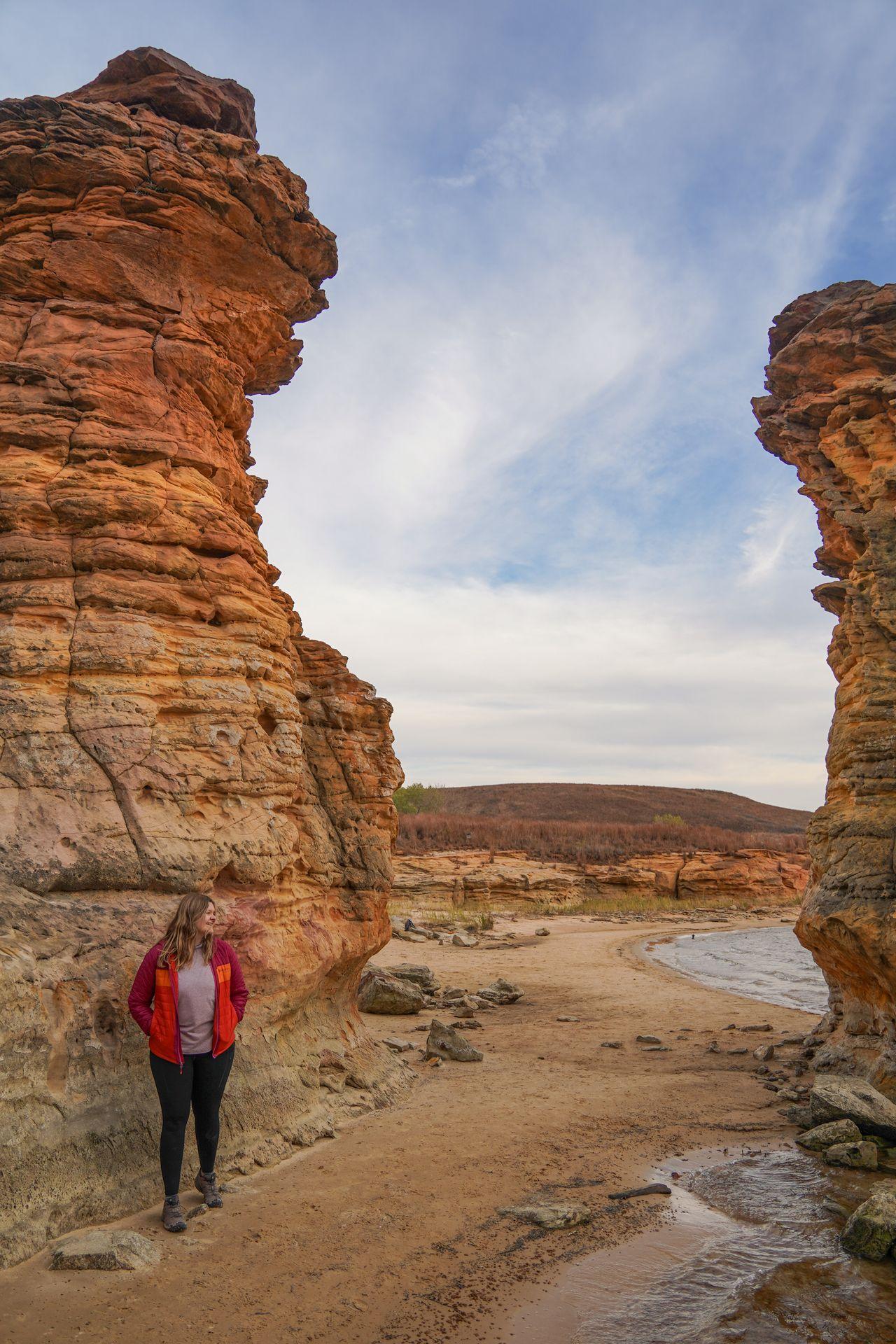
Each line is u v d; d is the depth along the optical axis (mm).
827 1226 5320
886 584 8750
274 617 7637
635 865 45594
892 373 9836
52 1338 3781
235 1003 5348
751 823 93625
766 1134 7055
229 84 8398
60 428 6633
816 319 10266
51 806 5680
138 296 7207
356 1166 5957
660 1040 11062
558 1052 10289
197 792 6328
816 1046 9531
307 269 8398
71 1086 5008
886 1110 6887
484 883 37031
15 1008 4684
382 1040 10141
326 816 8508
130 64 7961
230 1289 4266
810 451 10594
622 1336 4066
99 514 6469
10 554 6234
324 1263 4582
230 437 8273
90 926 5438
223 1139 5762
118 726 6051
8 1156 4527
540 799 94938
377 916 8539
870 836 8258
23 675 5945
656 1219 5367
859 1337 4090
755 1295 4465
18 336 6859
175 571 6703
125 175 7047
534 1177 5922
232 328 7895
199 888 6078
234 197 7516
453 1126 6969
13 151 6844
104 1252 4379
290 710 7516
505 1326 4102
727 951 25734
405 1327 4047
